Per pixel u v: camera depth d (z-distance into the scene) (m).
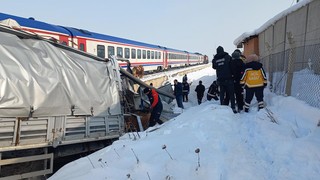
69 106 6.00
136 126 8.45
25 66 5.34
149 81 20.14
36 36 5.97
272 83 9.88
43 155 5.38
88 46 14.86
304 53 7.68
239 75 7.67
